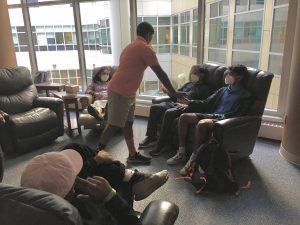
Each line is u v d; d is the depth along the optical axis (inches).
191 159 100.1
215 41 153.6
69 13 188.9
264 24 137.4
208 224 76.2
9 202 25.8
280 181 96.9
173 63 178.2
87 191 35.7
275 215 79.3
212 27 150.3
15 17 199.2
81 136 146.0
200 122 101.6
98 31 188.2
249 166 108.0
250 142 109.0
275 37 131.5
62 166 33.3
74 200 33.4
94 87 158.9
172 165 110.3
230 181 91.2
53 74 207.5
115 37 179.0
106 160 51.8
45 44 202.8
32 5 192.9
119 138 140.5
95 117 138.8
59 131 141.3
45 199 25.6
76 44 193.0
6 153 124.2
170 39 175.5
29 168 32.7
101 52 192.4
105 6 180.4
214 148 93.0
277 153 118.0
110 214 35.5
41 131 130.3
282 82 124.0
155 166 110.0
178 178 100.1
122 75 101.3
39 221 24.1
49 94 163.6
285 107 125.1
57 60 203.9
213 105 118.8
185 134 110.5
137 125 159.0
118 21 173.9
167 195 90.0
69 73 203.6
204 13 144.7
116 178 52.7
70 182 32.5
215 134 97.0
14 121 120.8
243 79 109.6
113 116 104.0
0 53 164.2
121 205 36.8
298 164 107.3
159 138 120.1
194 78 128.5
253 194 89.7
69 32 193.9
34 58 206.8
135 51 98.7
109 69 160.2
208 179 92.1
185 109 118.4
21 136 122.6
